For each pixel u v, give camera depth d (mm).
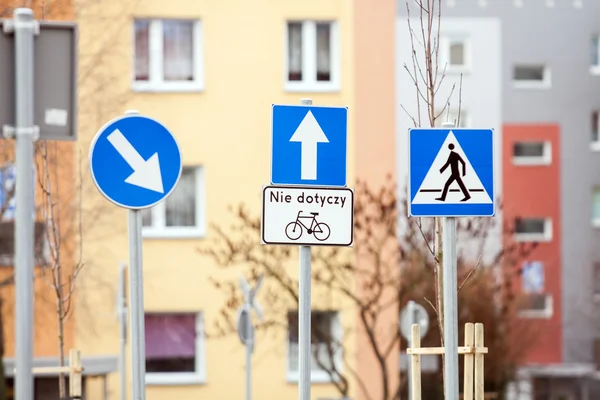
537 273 83188
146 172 13750
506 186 82875
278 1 48906
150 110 48250
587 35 83000
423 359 37250
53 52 11609
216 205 48625
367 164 49219
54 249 28250
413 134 14531
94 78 44750
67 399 20375
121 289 33219
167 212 48438
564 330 83188
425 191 14508
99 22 45469
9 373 42406
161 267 48156
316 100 49031
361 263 46500
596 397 84188
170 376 48156
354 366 48469
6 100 11539
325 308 46969
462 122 81062
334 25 49125
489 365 57031
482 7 81125
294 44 49188
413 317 35812
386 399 36125
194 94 48531
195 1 48438
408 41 71875
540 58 82625
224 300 48125
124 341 32875
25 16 11484
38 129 11523
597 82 83125
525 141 82812
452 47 80938
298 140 14219
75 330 46125
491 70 80938
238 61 48750
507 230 49406
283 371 48094
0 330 26750
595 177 83250
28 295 11336
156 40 48312
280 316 46000
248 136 48812
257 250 45906
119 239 45844
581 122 83188
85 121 43719
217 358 48094
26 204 11383
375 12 49125
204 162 48562
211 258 48219
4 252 42812
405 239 38750
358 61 49125
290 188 14211
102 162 13656
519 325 69375
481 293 54375
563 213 83250
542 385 83688
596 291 83188
